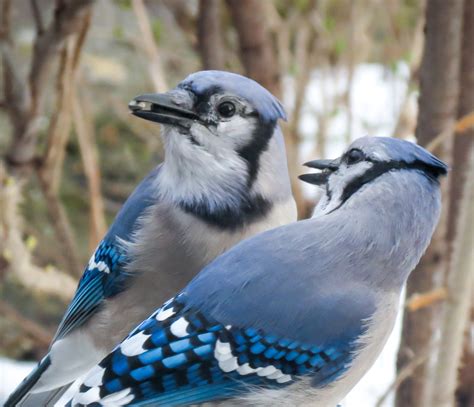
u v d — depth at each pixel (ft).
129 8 40.75
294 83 45.03
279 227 23.76
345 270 23.07
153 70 38.27
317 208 24.93
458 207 30.14
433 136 29.22
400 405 29.99
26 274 36.01
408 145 23.62
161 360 22.20
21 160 35.99
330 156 46.42
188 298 22.67
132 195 28.35
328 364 22.91
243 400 22.80
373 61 50.37
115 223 28.09
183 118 26.50
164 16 48.32
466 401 33.94
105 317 28.12
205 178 26.53
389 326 23.59
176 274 27.07
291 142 41.45
